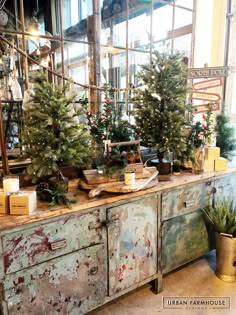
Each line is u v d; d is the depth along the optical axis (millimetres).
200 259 2301
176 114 1814
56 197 1429
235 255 1941
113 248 1585
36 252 1309
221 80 2232
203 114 2275
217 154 2102
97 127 1772
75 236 1427
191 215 1963
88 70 2094
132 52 2248
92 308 1558
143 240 1720
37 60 1888
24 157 1451
